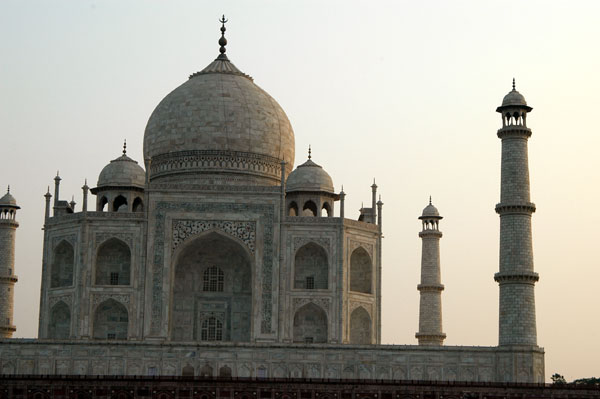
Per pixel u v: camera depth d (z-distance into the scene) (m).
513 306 179.50
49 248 197.12
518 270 180.12
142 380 164.75
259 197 193.62
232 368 176.62
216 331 196.75
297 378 169.50
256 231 192.62
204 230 192.12
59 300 193.38
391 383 167.75
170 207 192.38
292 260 192.25
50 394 164.12
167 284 189.88
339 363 177.50
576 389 169.25
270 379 166.38
